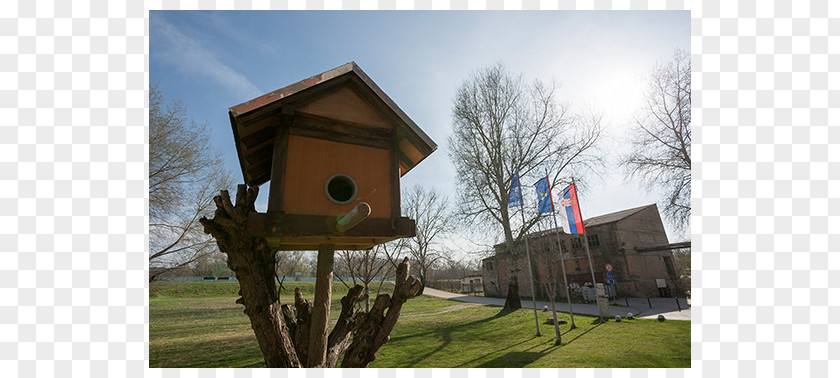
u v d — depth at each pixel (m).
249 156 4.54
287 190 3.74
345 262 15.43
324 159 4.03
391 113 4.45
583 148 19.48
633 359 7.93
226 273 56.38
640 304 22.02
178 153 14.34
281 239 3.85
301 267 47.00
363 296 5.24
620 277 26.83
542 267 31.48
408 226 4.05
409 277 4.57
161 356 9.32
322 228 3.66
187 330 14.32
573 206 13.04
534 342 10.77
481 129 21.72
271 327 3.56
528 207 17.55
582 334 11.54
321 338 3.80
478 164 21.39
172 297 37.06
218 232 3.65
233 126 3.87
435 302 29.19
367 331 4.33
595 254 28.52
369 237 3.87
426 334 13.05
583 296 26.06
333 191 4.13
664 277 29.67
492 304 25.88
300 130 4.00
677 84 16.03
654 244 30.47
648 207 31.70
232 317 19.41
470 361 8.60
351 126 4.31
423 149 4.63
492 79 22.25
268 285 3.90
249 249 3.59
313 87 4.08
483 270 38.69
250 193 3.77
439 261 34.25
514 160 19.70
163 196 14.32
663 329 11.53
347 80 4.40
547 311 17.95
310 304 4.59
